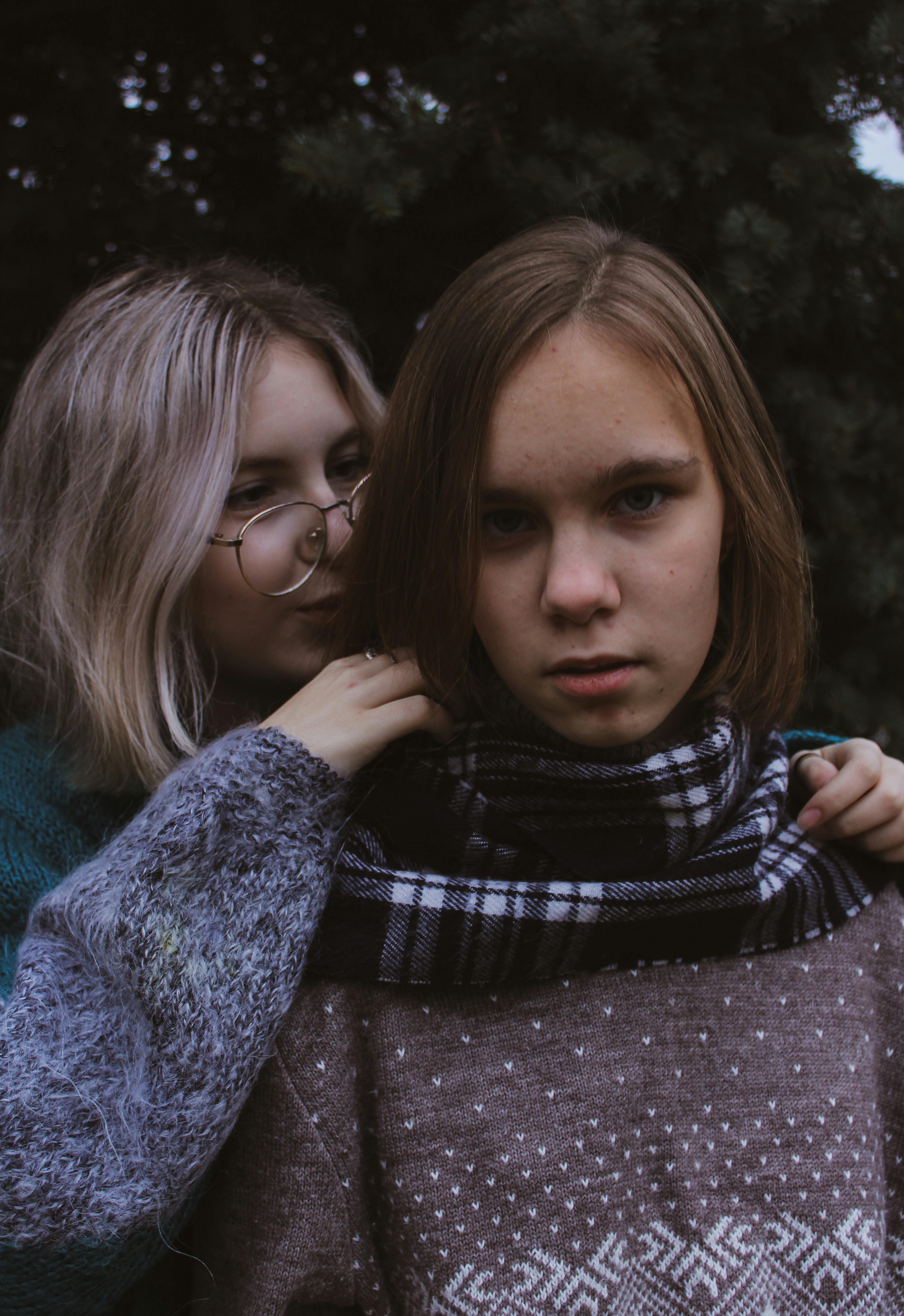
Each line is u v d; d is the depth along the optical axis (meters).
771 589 0.74
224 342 0.96
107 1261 0.68
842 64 1.36
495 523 0.67
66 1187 0.65
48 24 1.48
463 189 1.39
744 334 1.29
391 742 0.77
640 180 1.25
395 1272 0.72
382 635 0.78
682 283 0.71
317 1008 0.73
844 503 1.45
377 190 1.26
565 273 0.67
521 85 1.32
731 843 0.77
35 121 1.48
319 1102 0.71
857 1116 0.77
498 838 0.77
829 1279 0.73
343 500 1.01
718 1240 0.72
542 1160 0.72
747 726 0.82
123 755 0.94
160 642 0.96
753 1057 0.77
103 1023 0.70
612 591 0.64
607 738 0.68
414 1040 0.73
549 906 0.73
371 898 0.73
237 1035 0.67
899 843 0.84
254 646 1.00
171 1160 0.65
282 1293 0.69
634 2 1.25
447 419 0.67
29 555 1.06
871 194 1.42
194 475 0.94
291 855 0.72
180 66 1.58
